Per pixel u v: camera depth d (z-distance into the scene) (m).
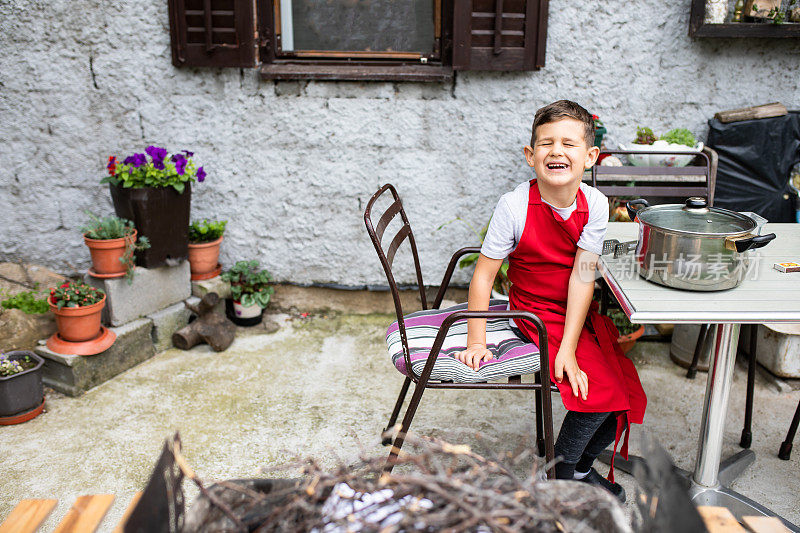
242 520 1.07
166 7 3.21
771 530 1.18
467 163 3.45
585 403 1.88
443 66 3.33
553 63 3.29
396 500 1.01
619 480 2.42
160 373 3.11
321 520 0.99
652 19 3.21
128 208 3.08
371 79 3.29
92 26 3.25
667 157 3.10
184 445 2.56
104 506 1.25
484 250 2.04
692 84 3.30
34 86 3.33
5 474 2.38
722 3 3.06
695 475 2.22
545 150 1.85
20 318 3.05
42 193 3.50
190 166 3.17
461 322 2.26
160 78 3.34
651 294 1.80
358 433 2.67
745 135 3.17
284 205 3.55
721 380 2.07
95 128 3.41
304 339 3.49
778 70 3.27
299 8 3.29
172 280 3.35
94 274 3.07
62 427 2.68
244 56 3.22
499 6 3.10
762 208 3.27
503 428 2.71
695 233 1.75
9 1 3.20
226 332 3.38
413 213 3.55
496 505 0.96
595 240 2.00
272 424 2.72
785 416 2.83
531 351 2.00
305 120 3.39
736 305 1.72
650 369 3.22
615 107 3.35
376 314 3.77
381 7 3.28
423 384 1.92
